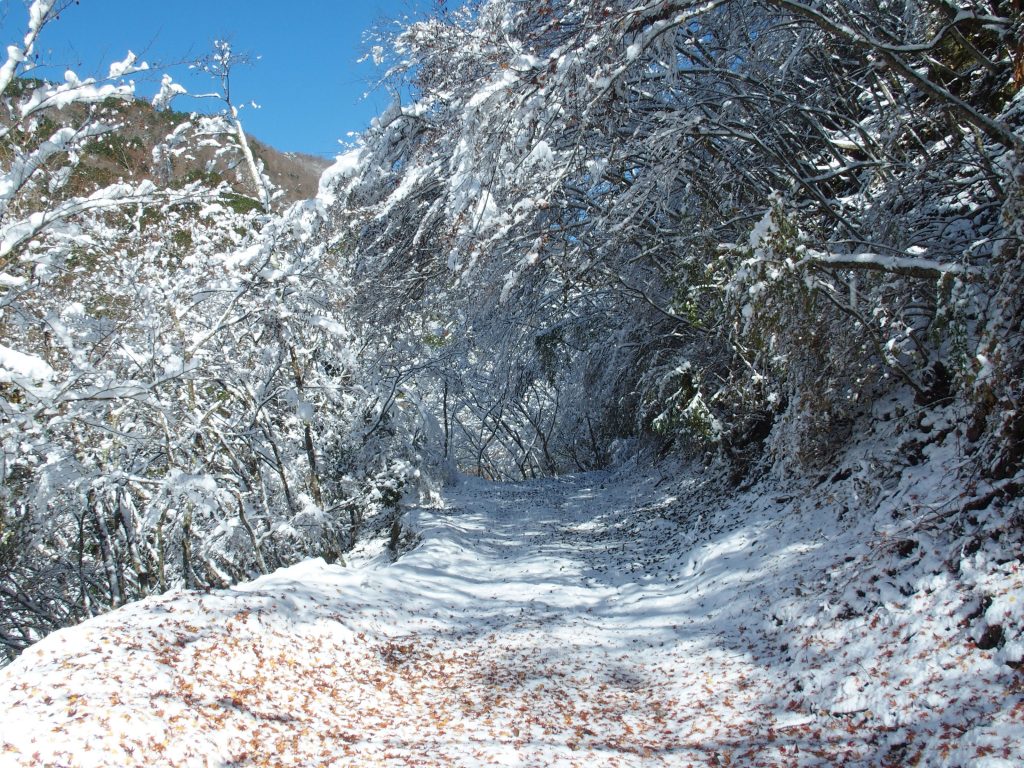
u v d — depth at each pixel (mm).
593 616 9445
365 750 5285
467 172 9883
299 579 9078
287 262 10906
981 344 5992
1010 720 4117
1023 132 7430
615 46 8688
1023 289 5852
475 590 10852
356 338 15664
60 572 12305
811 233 9164
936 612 5578
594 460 29969
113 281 11289
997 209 8383
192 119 11602
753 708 5895
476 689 6895
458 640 8445
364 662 7387
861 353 8781
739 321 8188
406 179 12188
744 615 7906
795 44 10398
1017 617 4863
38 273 8781
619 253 13180
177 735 4910
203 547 11320
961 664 4922
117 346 10367
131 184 9391
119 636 6270
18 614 13070
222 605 7332
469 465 41031
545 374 22125
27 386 7191
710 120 9977
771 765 4770
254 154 14508
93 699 5059
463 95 10883
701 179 11477
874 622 6043
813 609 6891
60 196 9891
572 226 12562
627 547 12945
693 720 5941
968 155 7984
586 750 5289
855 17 9398
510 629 8867
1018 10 6980
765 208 11258
